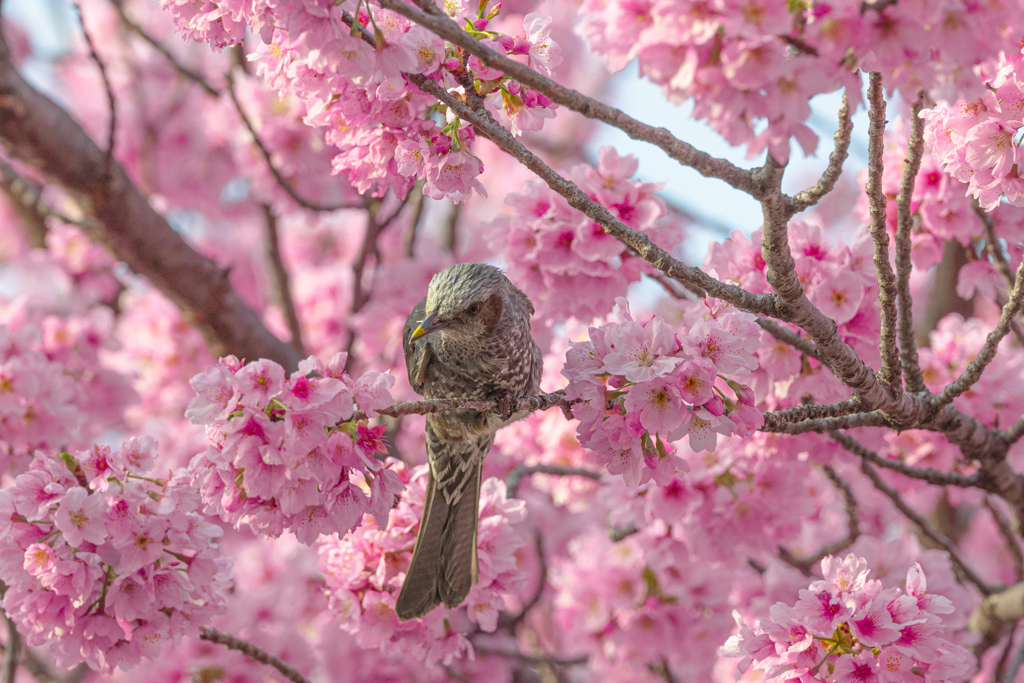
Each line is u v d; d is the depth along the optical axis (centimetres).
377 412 545
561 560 1316
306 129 1283
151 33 1812
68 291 1517
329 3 483
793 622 565
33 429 861
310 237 1812
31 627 599
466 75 564
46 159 1070
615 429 544
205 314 1178
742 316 561
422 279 1243
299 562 1155
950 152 579
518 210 818
